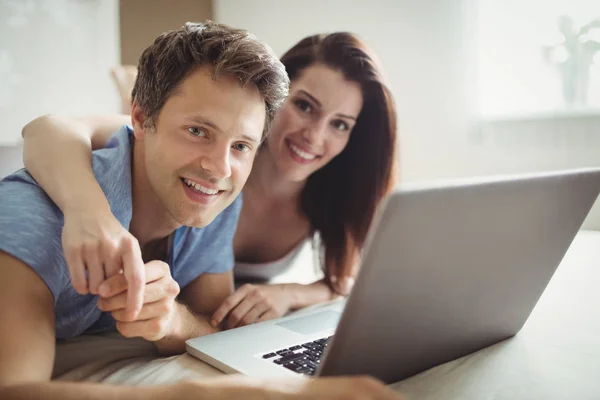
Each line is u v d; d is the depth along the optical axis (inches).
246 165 30.6
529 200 23.0
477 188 20.1
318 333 31.2
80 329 32.4
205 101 28.2
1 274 22.9
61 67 86.3
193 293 39.6
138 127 31.9
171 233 34.9
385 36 83.0
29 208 25.7
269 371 25.3
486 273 23.7
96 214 25.0
